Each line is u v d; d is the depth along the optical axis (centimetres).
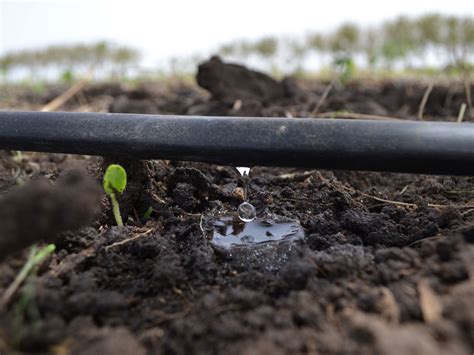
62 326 9
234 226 13
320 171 18
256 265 12
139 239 12
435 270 10
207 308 10
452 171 12
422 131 12
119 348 8
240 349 9
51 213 9
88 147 14
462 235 12
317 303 10
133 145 13
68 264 11
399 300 10
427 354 8
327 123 12
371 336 8
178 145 13
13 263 10
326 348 8
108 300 10
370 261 11
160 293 11
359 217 13
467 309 9
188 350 9
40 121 14
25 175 18
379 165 12
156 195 15
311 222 13
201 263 11
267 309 10
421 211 14
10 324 9
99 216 13
